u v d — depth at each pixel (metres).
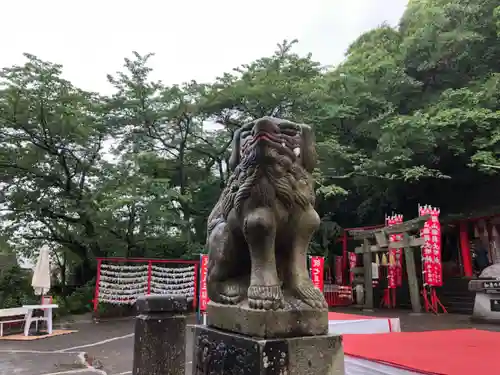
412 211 17.42
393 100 15.89
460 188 16.67
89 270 14.87
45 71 12.25
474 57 16.08
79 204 13.05
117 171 12.94
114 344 7.64
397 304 13.63
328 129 14.75
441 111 13.44
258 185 2.36
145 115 14.02
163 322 3.19
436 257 10.90
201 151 15.59
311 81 14.27
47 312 9.06
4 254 13.25
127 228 13.90
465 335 4.08
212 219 2.89
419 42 16.64
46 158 13.47
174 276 12.04
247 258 2.62
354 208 18.02
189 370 5.45
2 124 12.24
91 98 13.98
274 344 1.99
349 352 3.19
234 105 13.98
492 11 15.94
